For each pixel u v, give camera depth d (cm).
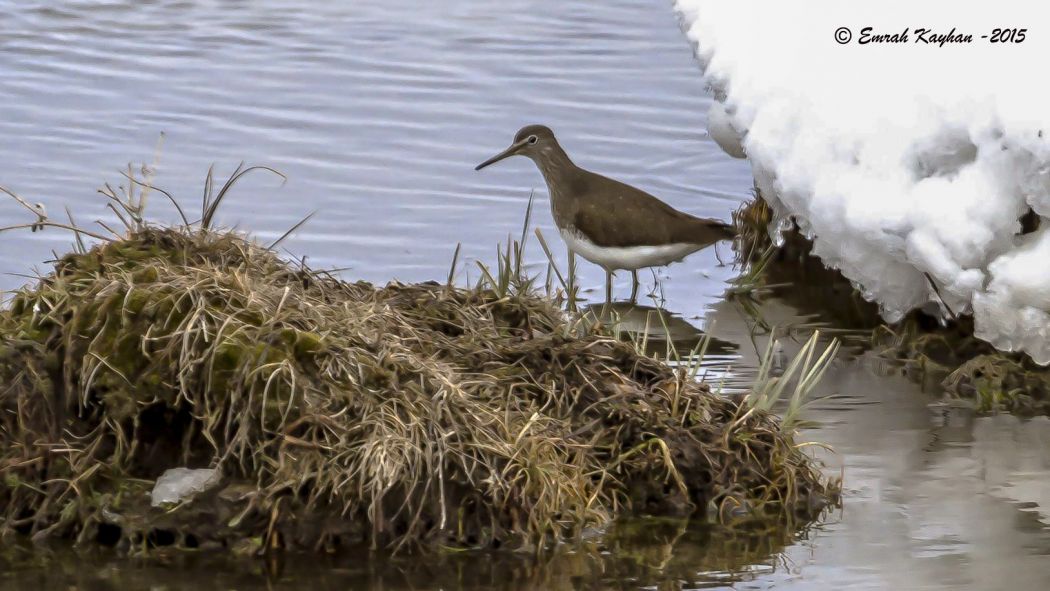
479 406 956
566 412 1012
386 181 1698
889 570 887
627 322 1387
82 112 1861
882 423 1127
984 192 1198
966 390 1197
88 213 1545
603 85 2019
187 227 1102
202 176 1677
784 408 1155
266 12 2309
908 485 1012
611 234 1445
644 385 1053
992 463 1049
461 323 1110
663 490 983
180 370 919
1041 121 1156
